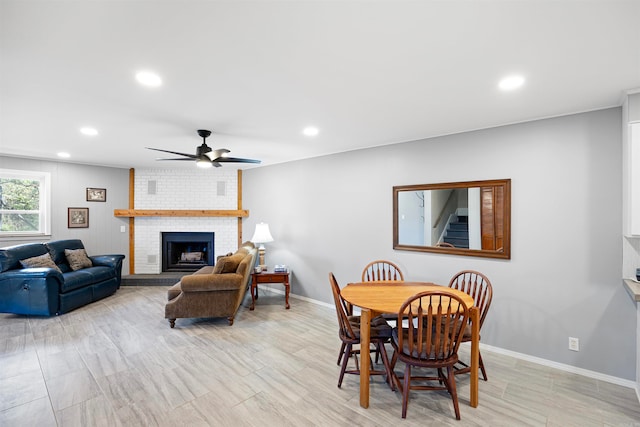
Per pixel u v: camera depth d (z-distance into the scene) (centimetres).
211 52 168
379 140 369
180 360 278
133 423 194
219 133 339
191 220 603
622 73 191
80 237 535
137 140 371
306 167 482
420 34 151
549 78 199
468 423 198
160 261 601
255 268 467
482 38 154
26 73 192
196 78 201
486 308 245
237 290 365
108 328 354
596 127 252
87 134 342
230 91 222
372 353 304
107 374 253
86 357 282
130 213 569
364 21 140
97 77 198
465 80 203
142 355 287
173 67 186
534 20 138
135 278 556
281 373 258
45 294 379
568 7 129
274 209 537
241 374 255
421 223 356
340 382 238
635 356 237
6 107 254
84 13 133
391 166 381
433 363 200
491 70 189
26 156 475
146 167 588
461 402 221
